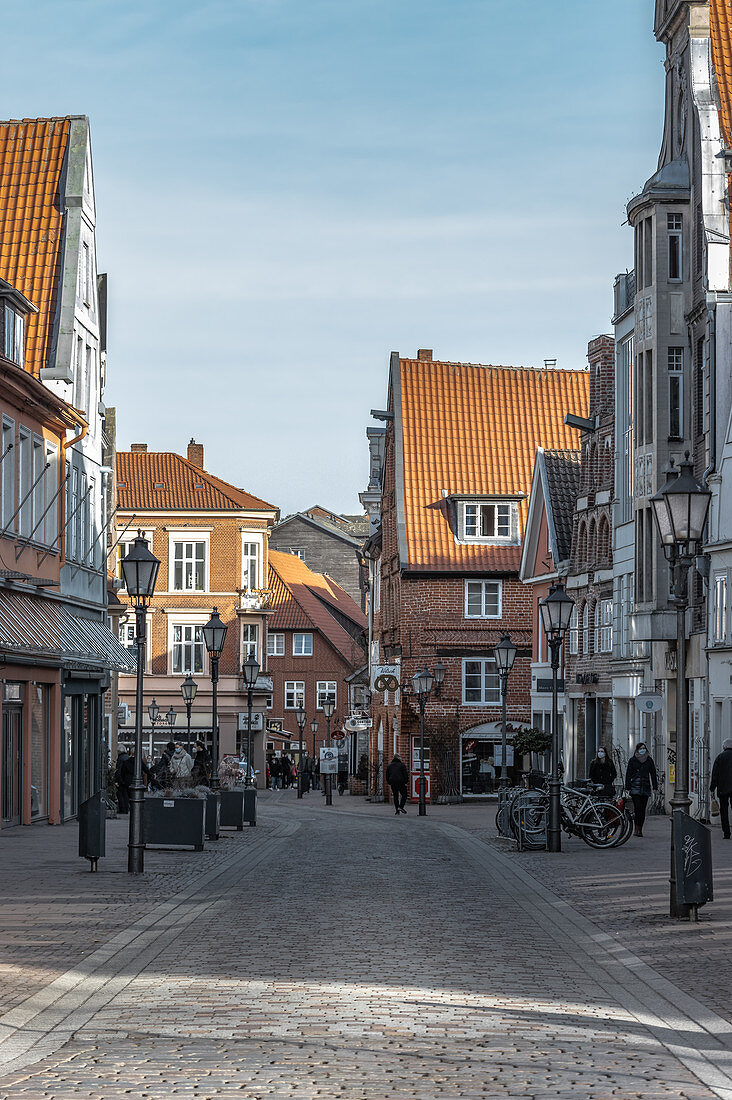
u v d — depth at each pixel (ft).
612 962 46.50
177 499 263.08
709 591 121.70
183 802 90.84
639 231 133.80
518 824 93.81
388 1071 30.37
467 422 215.72
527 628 202.28
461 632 201.77
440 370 219.41
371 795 211.82
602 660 159.74
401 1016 36.29
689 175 131.13
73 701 124.57
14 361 110.73
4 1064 31.09
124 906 59.11
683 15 134.51
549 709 185.06
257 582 264.93
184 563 262.26
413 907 60.23
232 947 48.29
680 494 58.18
